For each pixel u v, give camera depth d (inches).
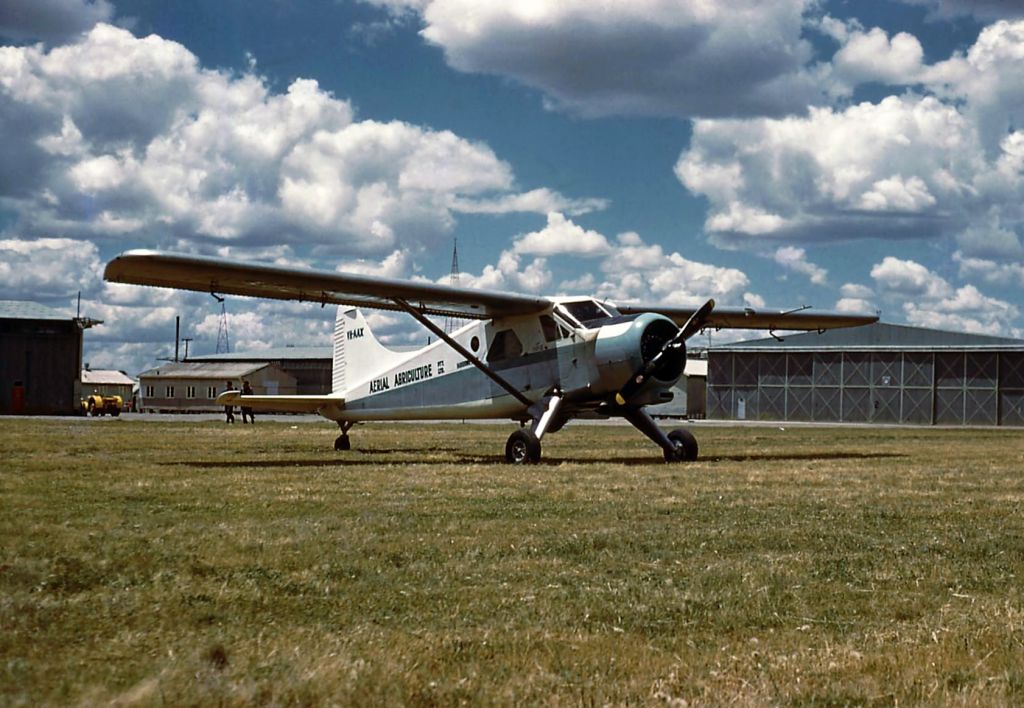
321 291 585.3
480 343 673.0
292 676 145.4
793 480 458.0
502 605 196.1
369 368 775.1
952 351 2201.0
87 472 496.7
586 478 464.8
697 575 225.6
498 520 313.0
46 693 137.3
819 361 2351.1
